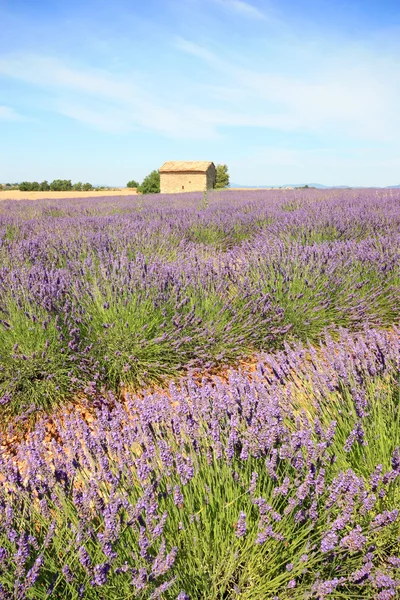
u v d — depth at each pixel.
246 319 3.90
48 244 6.38
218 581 1.42
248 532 1.55
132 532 1.49
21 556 1.20
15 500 1.57
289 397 2.18
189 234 8.25
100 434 1.86
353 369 2.35
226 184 64.44
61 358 3.22
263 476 1.70
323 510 1.57
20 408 2.94
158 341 3.42
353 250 5.11
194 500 1.64
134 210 13.71
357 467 1.83
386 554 1.55
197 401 2.00
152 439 1.86
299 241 6.07
